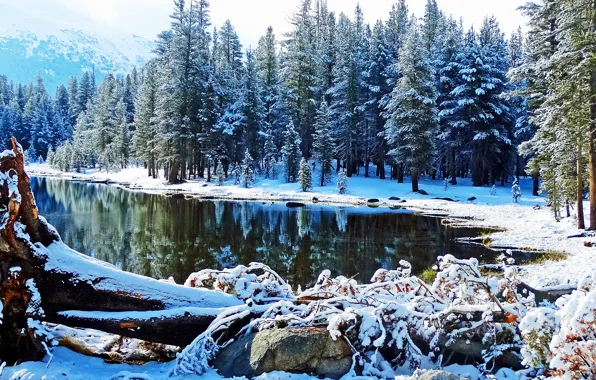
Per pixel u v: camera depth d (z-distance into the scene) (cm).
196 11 5953
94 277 570
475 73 4491
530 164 2609
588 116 1877
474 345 538
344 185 4122
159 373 512
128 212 2775
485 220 2600
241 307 570
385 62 5262
